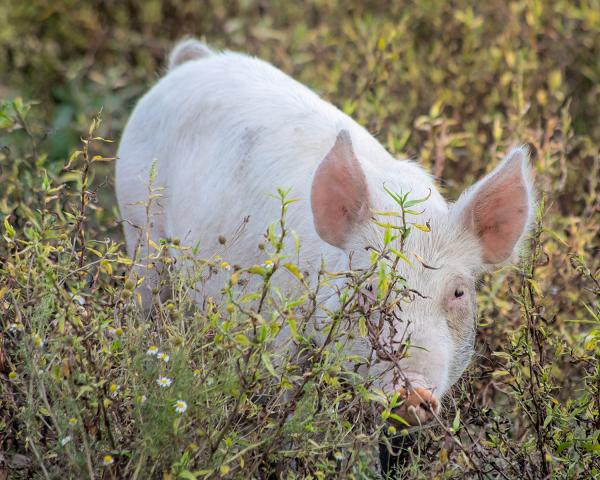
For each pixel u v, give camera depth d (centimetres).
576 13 1458
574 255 859
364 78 1313
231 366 661
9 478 714
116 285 884
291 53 1508
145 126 1042
